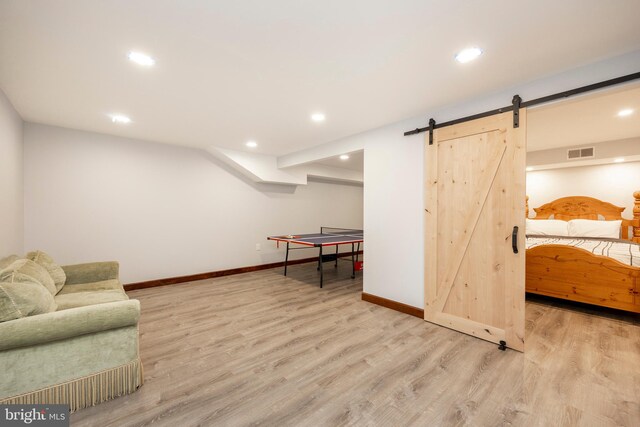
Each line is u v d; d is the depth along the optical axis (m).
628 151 4.10
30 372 1.49
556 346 2.35
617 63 1.87
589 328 2.70
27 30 1.59
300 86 2.34
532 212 5.28
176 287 4.24
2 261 2.19
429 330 2.69
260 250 5.57
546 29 1.59
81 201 3.69
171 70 2.07
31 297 1.55
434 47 1.78
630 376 1.91
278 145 4.45
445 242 2.76
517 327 2.28
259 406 1.63
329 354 2.23
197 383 1.85
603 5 1.39
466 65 2.00
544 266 3.38
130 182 4.07
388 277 3.32
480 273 2.51
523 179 2.26
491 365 2.06
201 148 4.71
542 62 1.96
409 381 1.87
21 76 2.15
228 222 5.11
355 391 1.77
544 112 3.12
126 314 1.70
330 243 4.27
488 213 2.47
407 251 3.13
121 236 3.99
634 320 2.89
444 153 2.78
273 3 1.38
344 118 3.14
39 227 3.39
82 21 1.51
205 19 1.51
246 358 2.17
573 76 2.04
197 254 4.73
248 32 1.62
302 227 6.37
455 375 1.94
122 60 1.93
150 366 2.05
